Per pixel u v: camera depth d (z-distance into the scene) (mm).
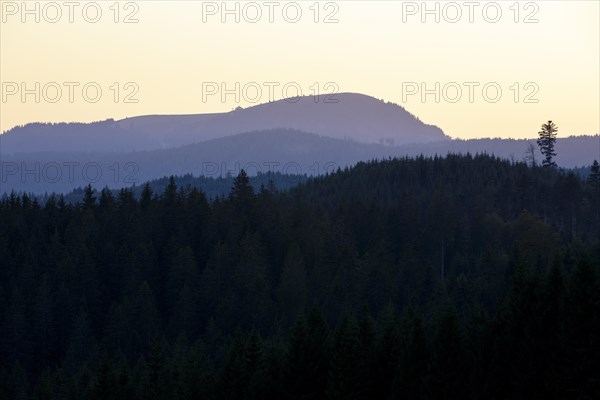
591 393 87375
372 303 182875
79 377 147625
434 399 94875
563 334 88312
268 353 118688
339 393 99125
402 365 98438
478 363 94750
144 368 145750
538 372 90938
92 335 177125
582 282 88875
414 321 101188
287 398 104375
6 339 179250
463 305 157375
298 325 106500
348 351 100125
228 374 113125
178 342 165500
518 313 96500
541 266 169375
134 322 181125
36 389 155500
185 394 120688
